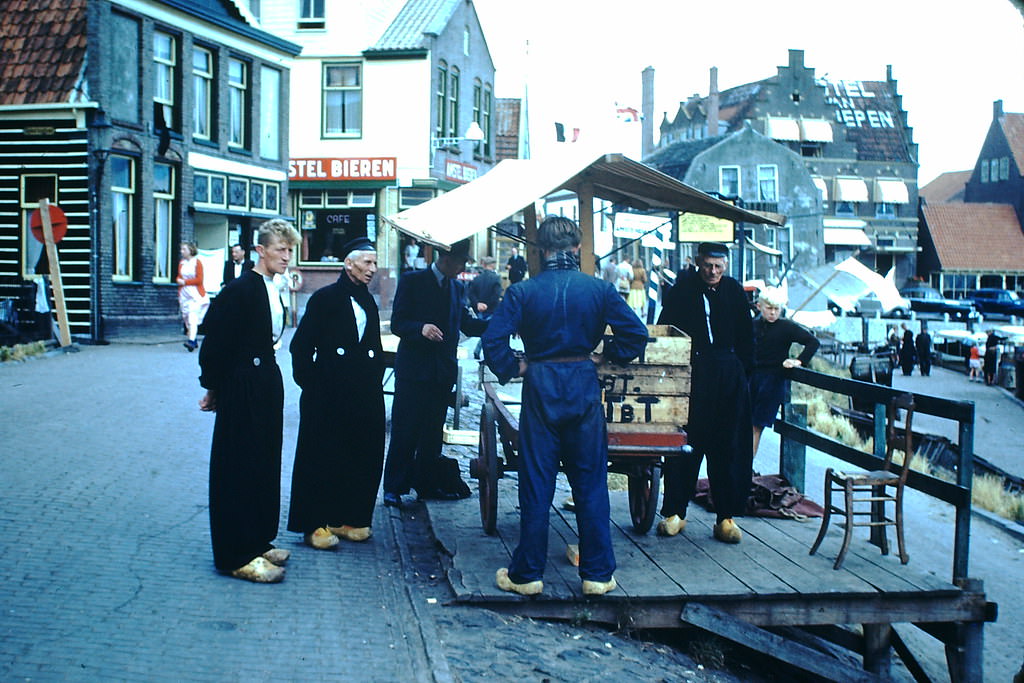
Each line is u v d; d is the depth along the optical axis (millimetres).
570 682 4949
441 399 7941
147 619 5117
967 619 6188
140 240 20469
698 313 6863
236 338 5820
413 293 7699
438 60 35500
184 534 6609
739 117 67375
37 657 4582
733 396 6879
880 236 69250
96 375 13805
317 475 6637
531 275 7387
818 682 6363
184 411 11195
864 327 41469
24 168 19547
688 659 5844
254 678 4555
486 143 40938
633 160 6270
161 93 21500
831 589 6000
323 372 6656
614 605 5836
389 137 35000
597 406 5809
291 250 6008
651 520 7020
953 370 41969
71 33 19562
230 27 23469
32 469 8055
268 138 26078
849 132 69500
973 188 79688
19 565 5758
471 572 6121
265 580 5820
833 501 11305
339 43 34938
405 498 8211
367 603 5652
